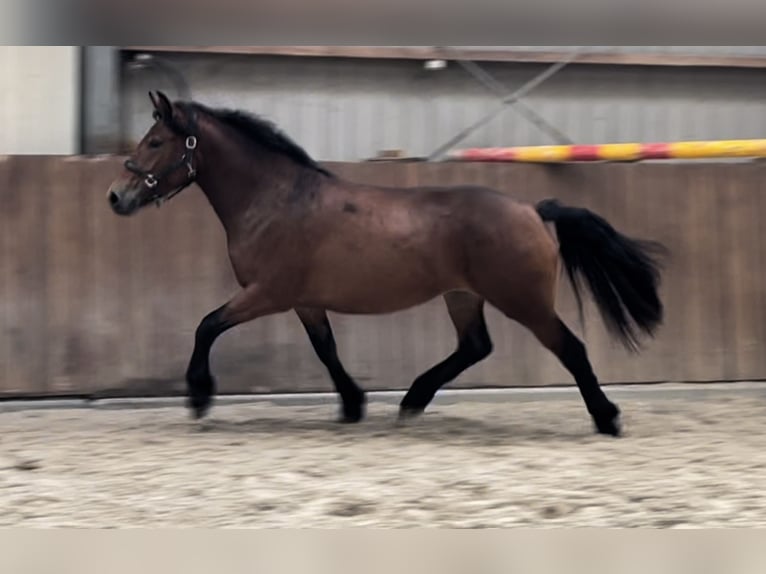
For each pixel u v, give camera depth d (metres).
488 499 4.27
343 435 5.91
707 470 4.85
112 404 7.11
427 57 8.40
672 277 7.64
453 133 8.52
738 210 7.71
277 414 6.79
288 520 3.99
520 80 8.58
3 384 7.11
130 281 7.23
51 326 7.16
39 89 7.70
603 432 5.86
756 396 7.46
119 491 4.44
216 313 5.86
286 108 8.38
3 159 7.12
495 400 7.36
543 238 5.70
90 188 7.20
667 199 7.65
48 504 4.22
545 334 5.77
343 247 5.75
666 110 8.72
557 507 4.12
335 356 6.31
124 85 8.17
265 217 5.81
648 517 4.02
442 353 7.46
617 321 5.80
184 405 7.14
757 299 7.72
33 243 7.15
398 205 5.80
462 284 5.79
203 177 5.92
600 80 8.63
